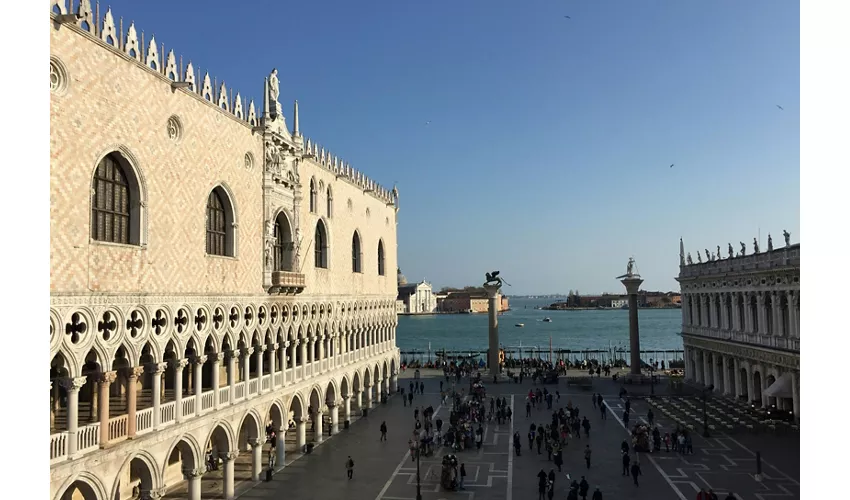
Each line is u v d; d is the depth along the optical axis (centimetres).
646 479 4572
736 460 5028
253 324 4519
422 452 5334
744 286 6975
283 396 4956
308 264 5594
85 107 2892
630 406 7569
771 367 6356
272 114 4975
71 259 2788
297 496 4228
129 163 3234
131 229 3303
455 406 7200
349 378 6594
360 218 7300
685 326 9225
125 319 3155
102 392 3005
